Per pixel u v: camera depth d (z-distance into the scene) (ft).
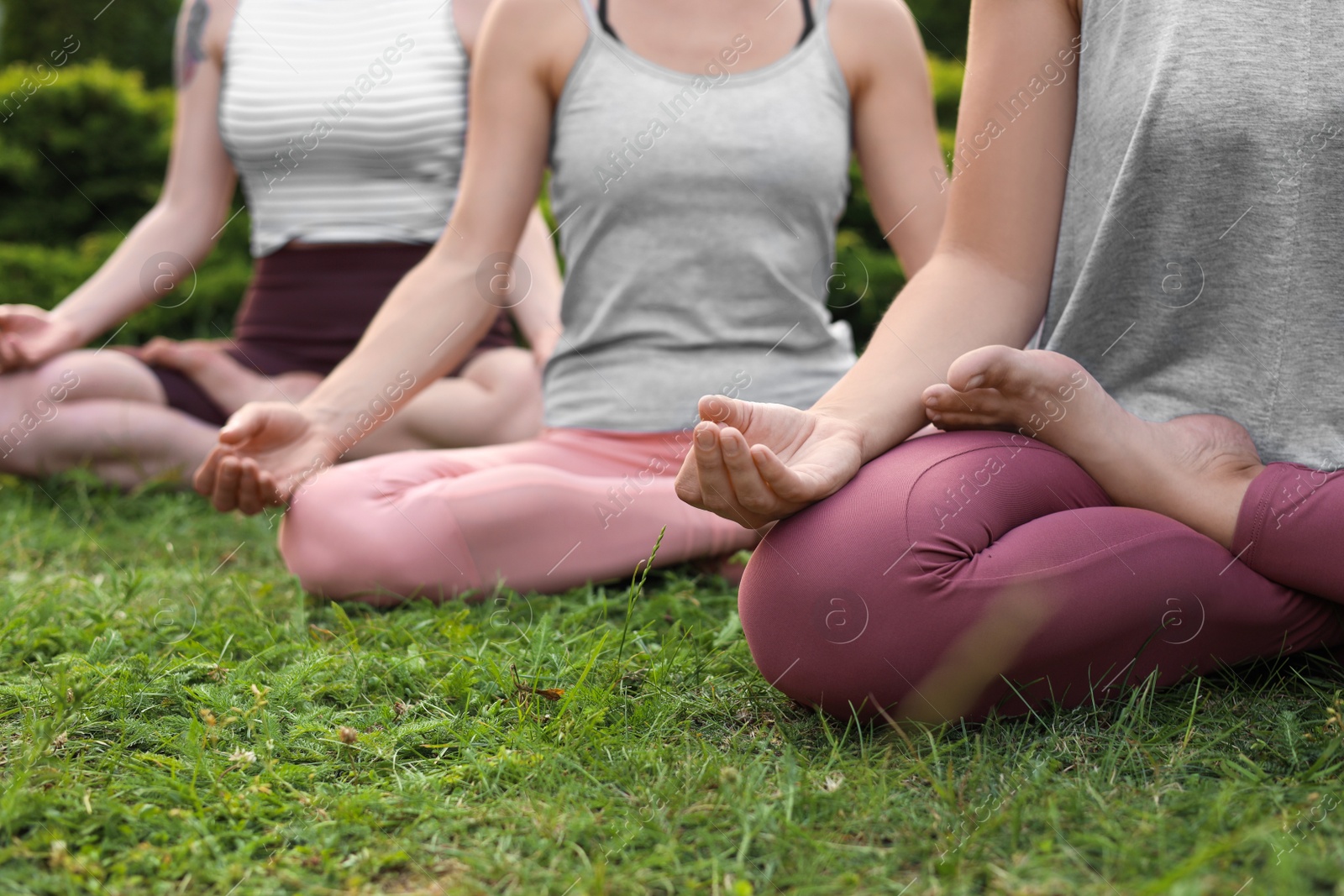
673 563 5.90
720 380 6.06
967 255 4.43
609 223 6.09
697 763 3.52
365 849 3.11
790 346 6.19
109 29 20.07
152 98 16.39
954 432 4.03
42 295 13.93
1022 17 4.35
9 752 3.67
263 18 8.11
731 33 6.10
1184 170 4.04
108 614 5.08
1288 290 4.01
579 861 3.05
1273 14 3.95
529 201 6.26
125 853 3.06
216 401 8.24
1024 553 3.66
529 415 8.03
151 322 14.10
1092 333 4.42
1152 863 2.87
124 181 16.01
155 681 4.21
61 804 3.27
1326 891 2.70
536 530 5.64
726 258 6.04
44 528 7.12
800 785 3.34
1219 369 4.20
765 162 5.97
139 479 8.15
